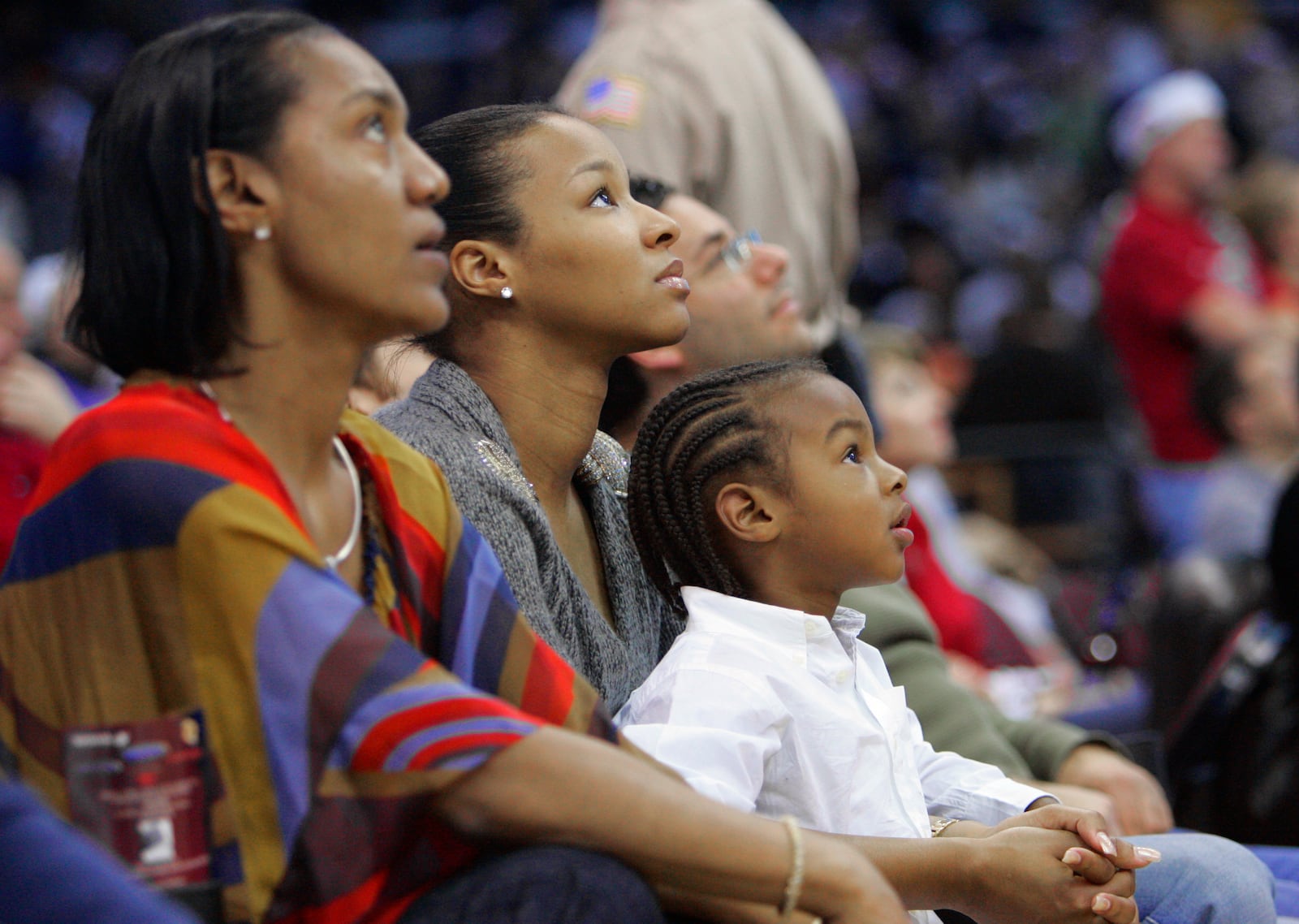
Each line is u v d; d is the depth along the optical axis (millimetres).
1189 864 6535
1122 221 23000
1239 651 9898
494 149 6316
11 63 36375
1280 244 22500
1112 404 22266
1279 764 9586
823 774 6016
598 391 6477
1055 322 21594
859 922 4836
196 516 4590
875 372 14758
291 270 4887
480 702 4656
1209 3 41938
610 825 4648
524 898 4418
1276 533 9797
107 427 4727
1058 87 41156
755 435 6387
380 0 42125
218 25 4965
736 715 5879
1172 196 21156
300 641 4574
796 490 6348
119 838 4480
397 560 5254
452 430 6141
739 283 8320
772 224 11086
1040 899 5680
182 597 4613
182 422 4742
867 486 6387
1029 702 12438
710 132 10906
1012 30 45344
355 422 5457
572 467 6543
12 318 11508
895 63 43844
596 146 6375
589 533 6773
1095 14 43625
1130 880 5801
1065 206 36406
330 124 4871
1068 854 5672
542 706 5211
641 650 6645
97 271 4914
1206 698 9875
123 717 4637
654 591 6855
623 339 6305
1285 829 9516
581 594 6230
